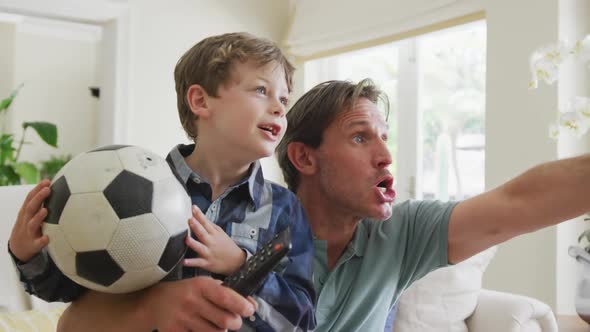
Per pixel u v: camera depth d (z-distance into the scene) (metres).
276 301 0.91
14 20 3.91
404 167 3.20
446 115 2.96
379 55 3.39
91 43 6.70
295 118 1.23
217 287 0.72
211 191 1.03
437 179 3.01
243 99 1.04
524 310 1.72
